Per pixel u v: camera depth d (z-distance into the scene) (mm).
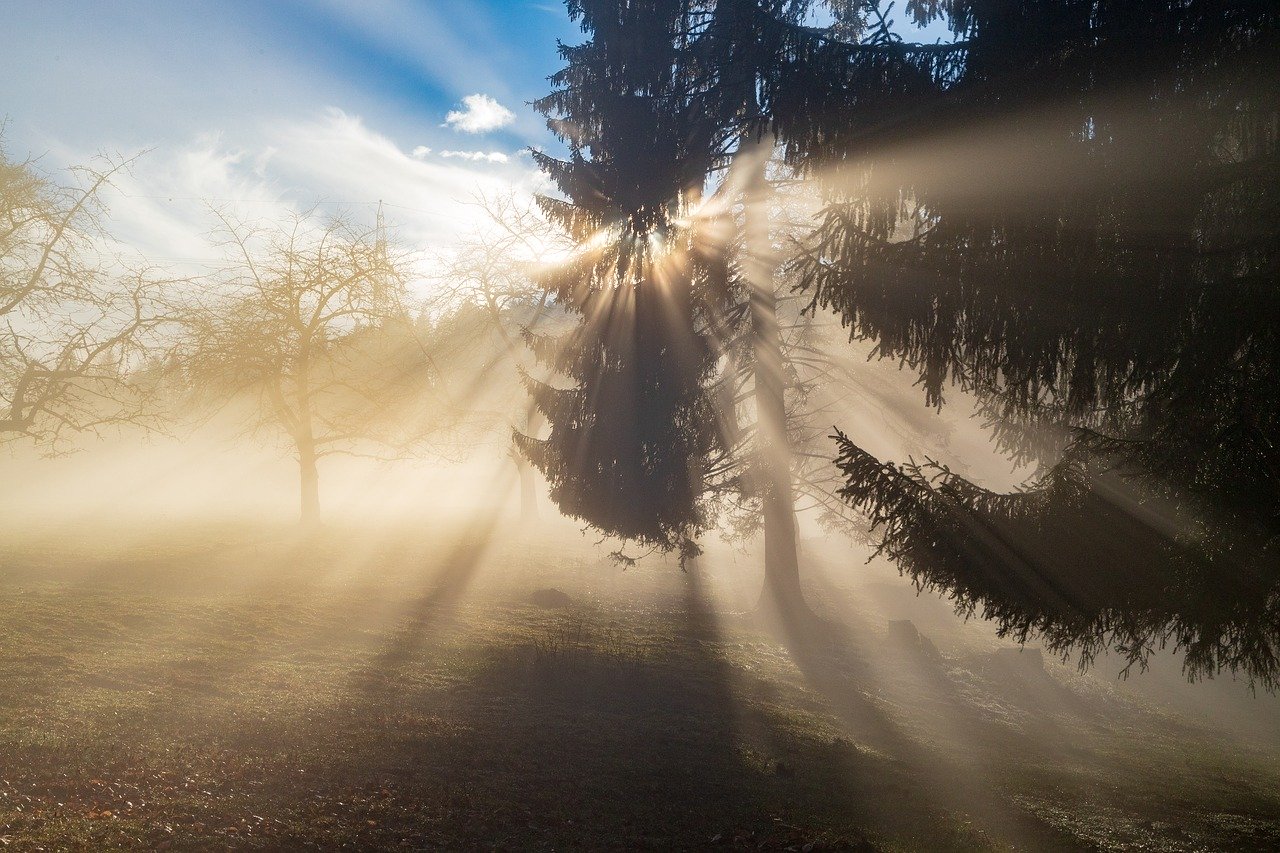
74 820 6223
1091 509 7793
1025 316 8102
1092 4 8039
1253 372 7582
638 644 17641
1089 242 7867
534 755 9844
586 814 8188
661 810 8609
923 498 8422
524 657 14875
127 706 9602
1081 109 7836
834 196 9859
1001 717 15594
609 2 18688
